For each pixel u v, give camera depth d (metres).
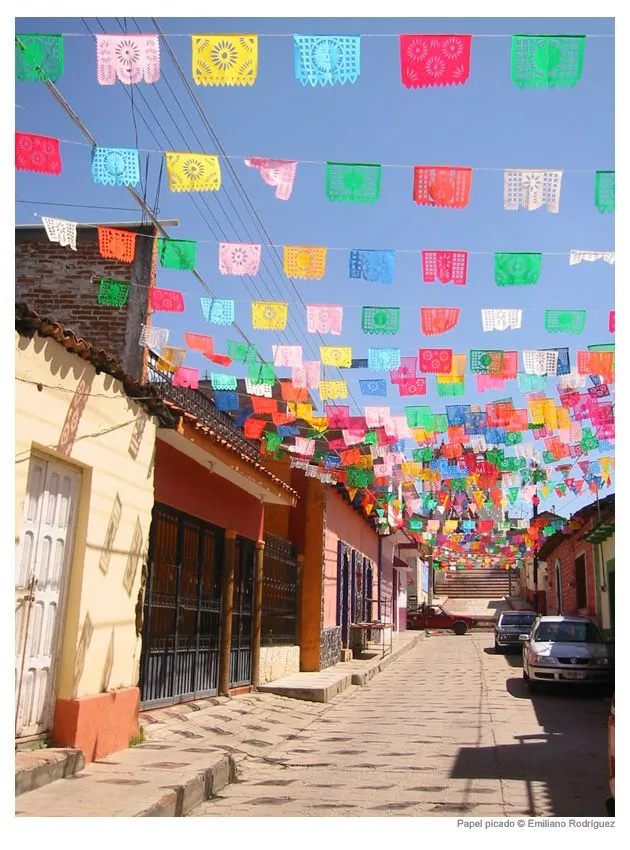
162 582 10.48
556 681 14.88
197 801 7.07
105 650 8.09
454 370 9.38
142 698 9.80
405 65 5.14
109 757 7.85
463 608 45.53
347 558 22.41
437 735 10.67
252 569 14.88
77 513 7.70
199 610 11.88
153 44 5.38
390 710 13.37
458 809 6.76
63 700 7.30
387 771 8.41
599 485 15.55
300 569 18.59
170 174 6.02
